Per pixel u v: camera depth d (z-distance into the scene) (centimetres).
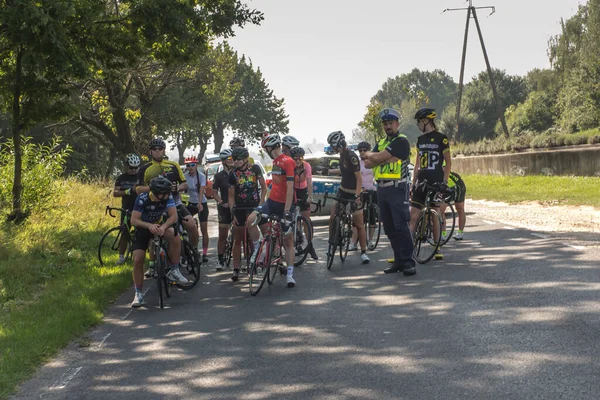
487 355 538
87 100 3688
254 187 979
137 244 852
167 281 898
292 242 907
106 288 926
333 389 485
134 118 3984
